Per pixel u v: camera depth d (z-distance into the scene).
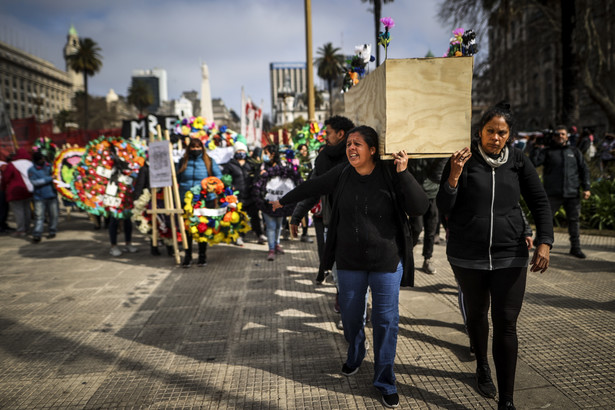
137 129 9.21
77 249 7.25
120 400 2.51
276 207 2.71
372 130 2.26
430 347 3.05
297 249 6.76
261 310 3.95
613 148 11.34
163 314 3.93
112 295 4.55
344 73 3.45
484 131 2.21
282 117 124.69
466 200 2.27
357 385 2.59
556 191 5.34
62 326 3.69
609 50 19.09
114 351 3.17
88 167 6.48
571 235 5.43
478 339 2.46
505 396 2.19
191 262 5.80
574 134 10.28
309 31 9.76
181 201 5.81
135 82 76.75
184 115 8.02
